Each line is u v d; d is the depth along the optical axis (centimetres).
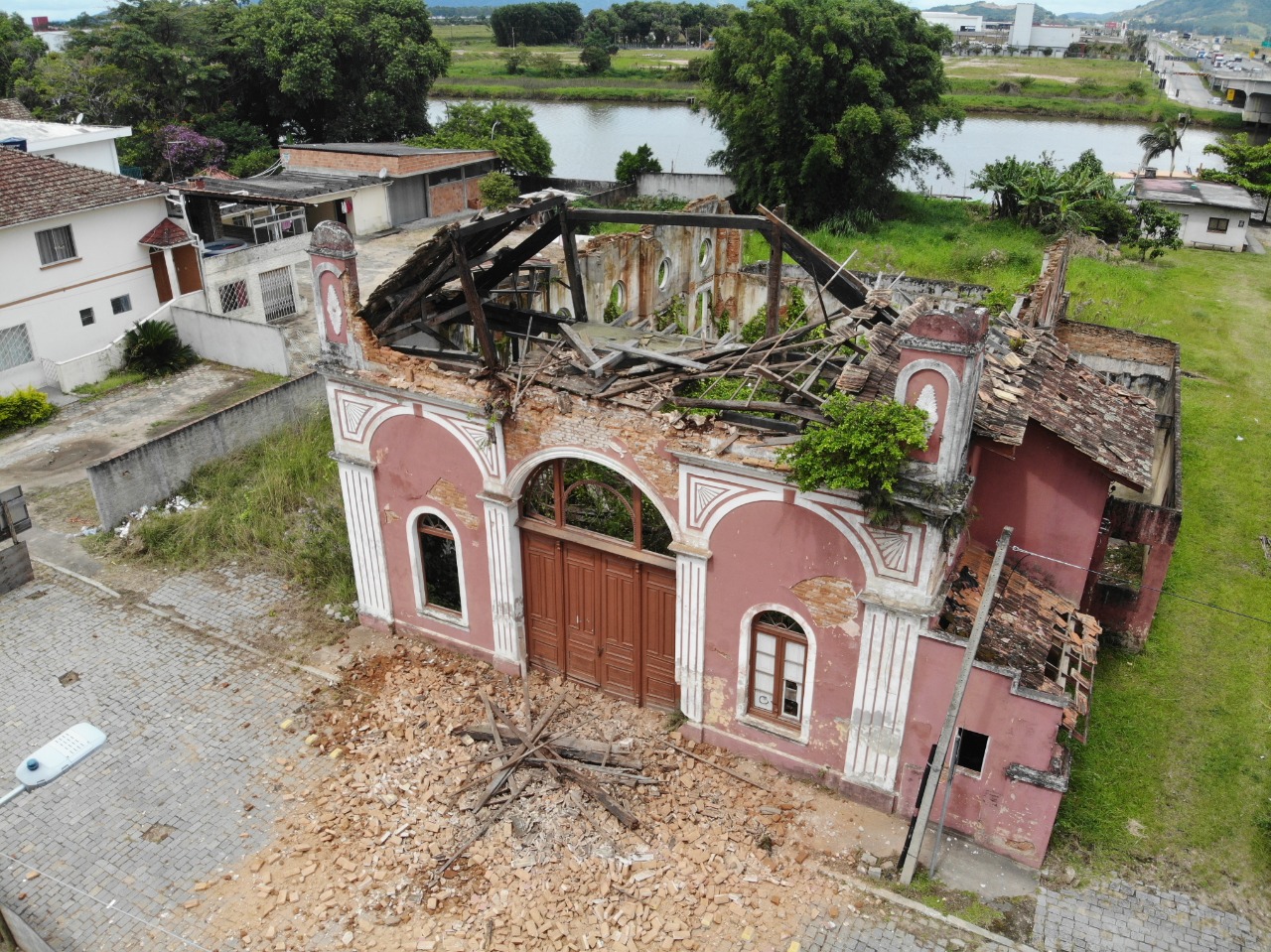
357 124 5744
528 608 1623
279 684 1656
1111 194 4775
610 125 8506
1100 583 1708
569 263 1728
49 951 1122
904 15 4903
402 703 1593
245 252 3306
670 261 2830
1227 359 3178
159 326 3036
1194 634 1784
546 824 1336
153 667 1703
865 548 1219
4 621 1836
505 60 11612
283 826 1361
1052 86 9881
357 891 1251
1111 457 1372
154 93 5306
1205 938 1191
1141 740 1524
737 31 5053
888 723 1306
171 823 1368
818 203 5128
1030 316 2236
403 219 4878
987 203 5741
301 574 1952
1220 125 8419
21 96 5116
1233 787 1434
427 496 1602
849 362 1451
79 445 2572
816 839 1323
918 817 1216
